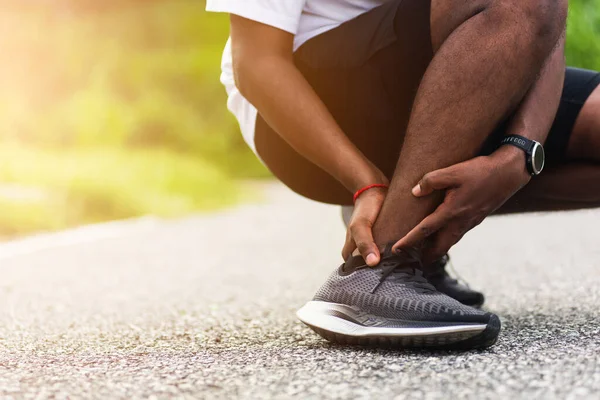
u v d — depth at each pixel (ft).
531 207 5.59
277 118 4.89
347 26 5.28
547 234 14.57
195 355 4.92
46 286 9.96
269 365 4.45
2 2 42.22
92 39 45.24
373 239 4.58
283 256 13.33
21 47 41.60
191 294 8.86
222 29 50.70
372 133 5.35
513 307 6.80
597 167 5.24
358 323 4.61
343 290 4.67
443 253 4.58
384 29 5.18
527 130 4.46
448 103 4.38
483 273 9.98
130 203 22.91
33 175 23.61
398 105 5.24
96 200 22.26
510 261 11.07
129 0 47.78
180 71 47.01
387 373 4.07
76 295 9.01
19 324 6.79
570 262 10.37
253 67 4.88
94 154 31.99
